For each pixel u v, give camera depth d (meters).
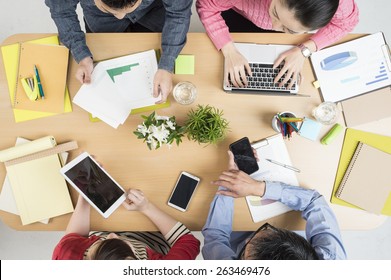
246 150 1.26
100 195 1.20
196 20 1.88
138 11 1.37
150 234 1.40
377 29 1.99
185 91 1.26
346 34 1.27
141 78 1.27
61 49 1.26
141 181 1.27
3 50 1.25
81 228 1.21
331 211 1.23
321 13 0.94
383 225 1.96
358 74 1.29
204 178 1.28
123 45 1.27
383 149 1.29
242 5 1.31
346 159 1.29
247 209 1.28
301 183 1.29
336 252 1.15
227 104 1.28
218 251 1.17
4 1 1.95
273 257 0.97
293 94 1.27
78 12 1.91
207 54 1.28
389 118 1.29
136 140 1.27
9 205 1.25
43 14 1.95
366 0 1.99
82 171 1.19
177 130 1.19
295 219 1.29
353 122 1.29
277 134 1.28
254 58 1.28
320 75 1.29
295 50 1.26
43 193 1.25
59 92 1.25
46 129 1.26
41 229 1.27
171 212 1.27
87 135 1.26
